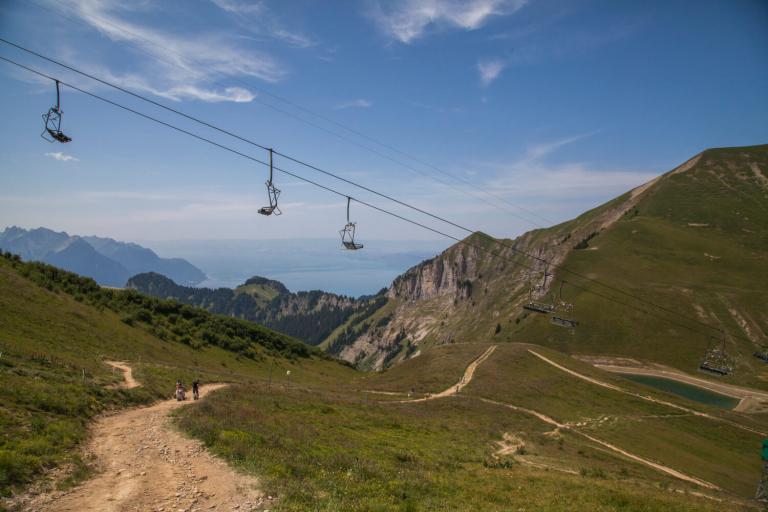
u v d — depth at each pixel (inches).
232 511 603.5
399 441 1414.9
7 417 819.4
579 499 878.4
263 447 922.7
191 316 4338.1
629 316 7066.9
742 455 2711.6
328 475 805.9
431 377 3334.2
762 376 5433.1
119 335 2775.6
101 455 804.0
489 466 1234.6
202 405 1242.0
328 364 5383.9
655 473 1871.3
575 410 2977.4
